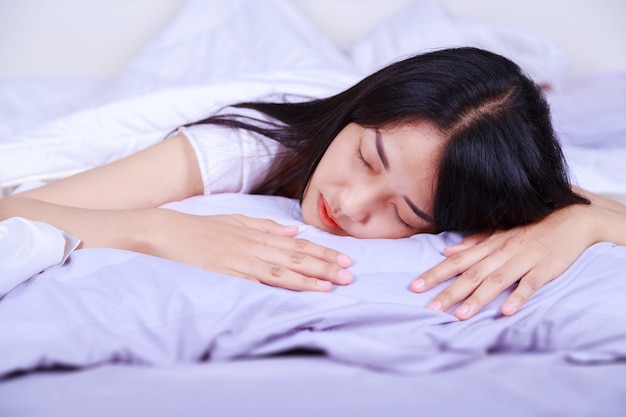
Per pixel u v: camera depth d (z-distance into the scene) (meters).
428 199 0.90
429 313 0.78
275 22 1.86
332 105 1.06
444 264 0.85
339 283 0.81
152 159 1.03
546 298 0.82
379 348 0.70
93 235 0.87
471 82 0.92
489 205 0.92
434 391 0.62
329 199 0.94
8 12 2.05
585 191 1.14
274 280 0.81
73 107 1.71
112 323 0.71
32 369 0.67
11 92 1.78
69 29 2.10
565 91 1.99
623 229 0.97
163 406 0.57
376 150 0.90
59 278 0.76
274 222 0.91
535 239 0.90
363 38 2.02
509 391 0.62
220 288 0.75
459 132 0.89
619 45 2.26
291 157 1.09
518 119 0.94
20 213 0.90
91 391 0.60
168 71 1.74
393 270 0.85
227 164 1.06
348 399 0.59
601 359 0.75
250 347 0.73
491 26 1.96
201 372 0.65
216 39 1.82
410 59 0.98
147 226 0.87
